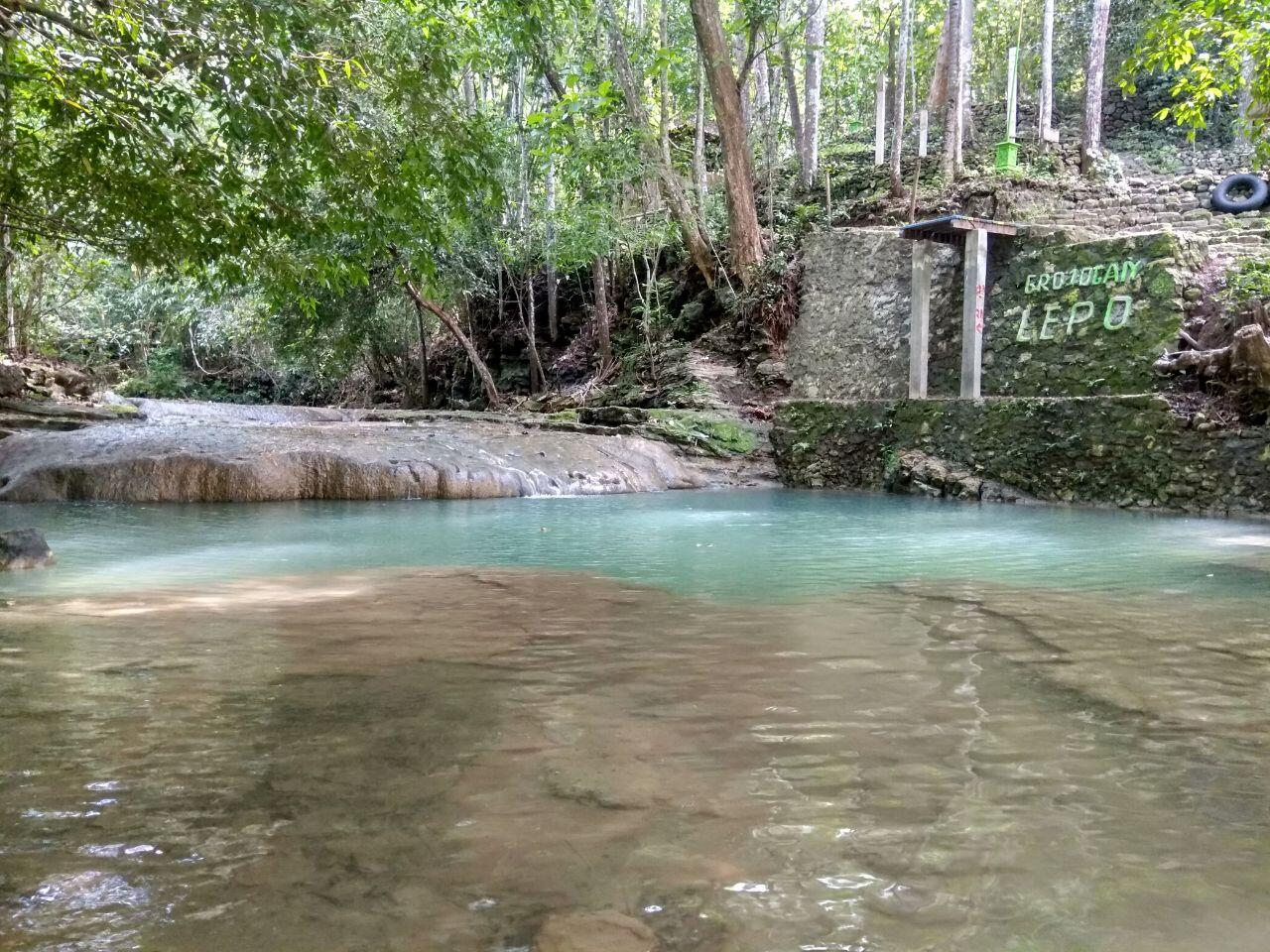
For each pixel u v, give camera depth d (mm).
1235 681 3074
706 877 1714
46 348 23812
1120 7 21547
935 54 23922
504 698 2848
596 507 10367
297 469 11008
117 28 6152
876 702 2828
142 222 6879
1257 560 6039
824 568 5711
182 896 1627
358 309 21172
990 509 10164
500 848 1823
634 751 2387
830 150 22922
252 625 3951
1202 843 1876
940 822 1966
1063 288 11961
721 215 19719
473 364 22938
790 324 16969
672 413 15203
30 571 5578
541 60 17719
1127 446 10133
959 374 13633
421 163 7285
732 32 18125
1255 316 9828
